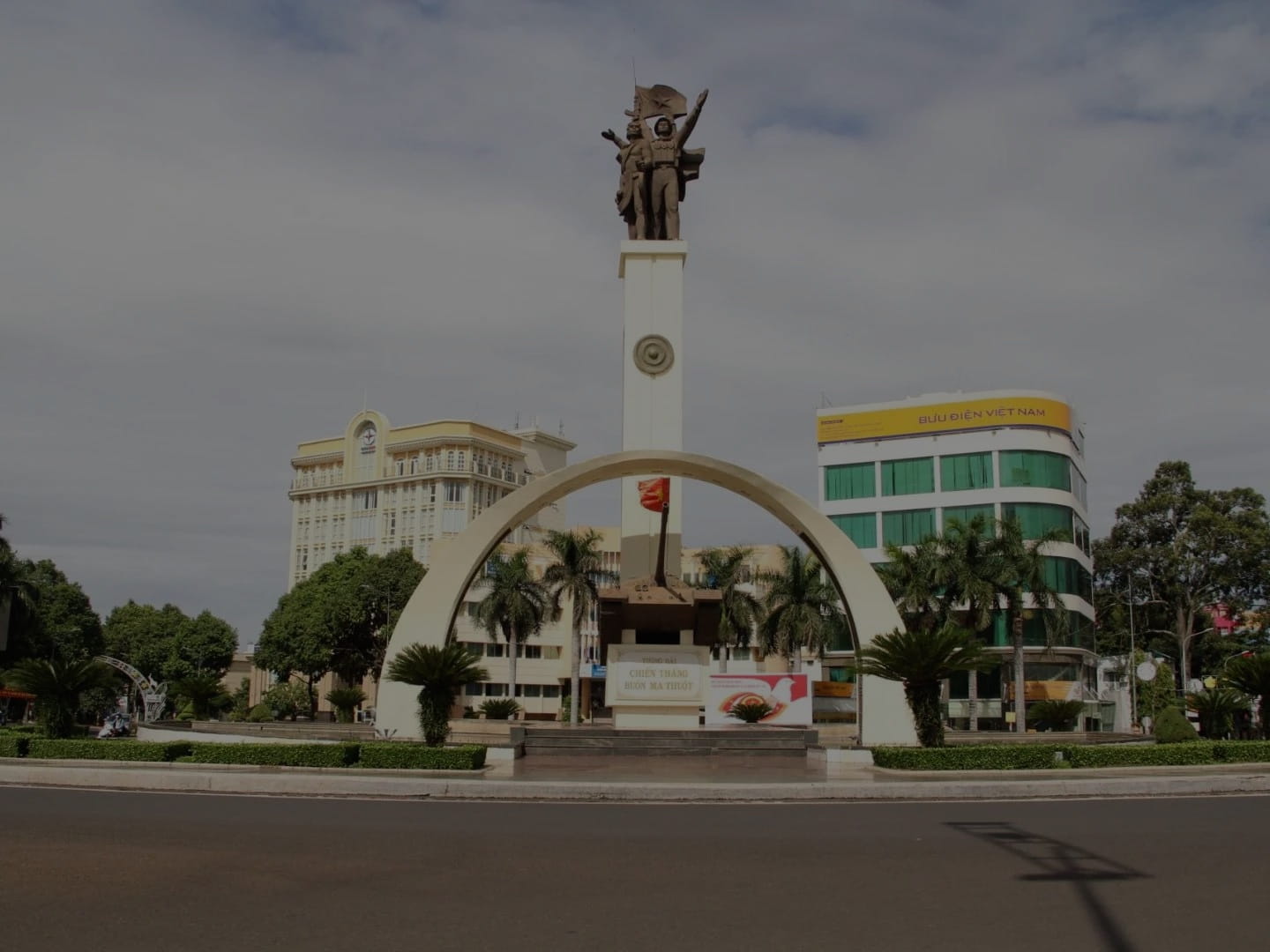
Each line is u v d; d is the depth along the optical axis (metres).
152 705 58.81
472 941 7.41
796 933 7.72
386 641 75.44
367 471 109.81
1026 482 67.88
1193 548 68.19
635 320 36.97
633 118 39.22
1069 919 8.13
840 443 73.69
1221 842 11.84
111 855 10.68
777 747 29.39
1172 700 60.53
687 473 32.94
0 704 64.50
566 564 57.59
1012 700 65.69
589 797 17.09
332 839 11.94
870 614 31.50
